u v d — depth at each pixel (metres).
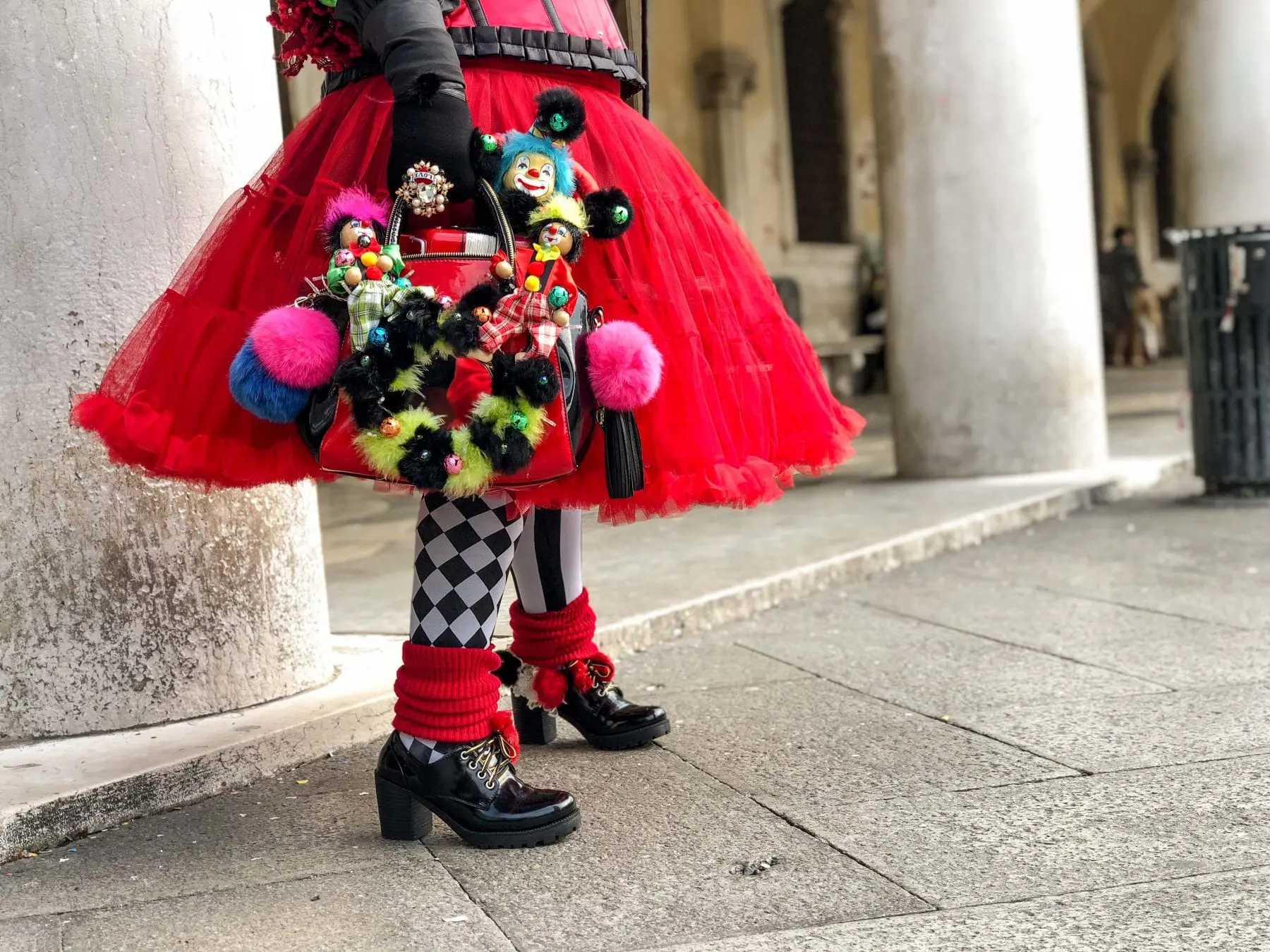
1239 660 2.97
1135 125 21.48
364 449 1.76
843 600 3.95
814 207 15.73
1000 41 5.90
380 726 2.67
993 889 1.78
